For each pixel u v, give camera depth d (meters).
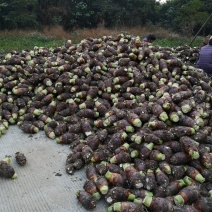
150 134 2.50
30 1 13.99
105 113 3.16
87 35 13.09
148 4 16.48
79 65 3.98
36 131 3.22
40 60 4.39
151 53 3.85
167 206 1.93
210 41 4.74
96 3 15.99
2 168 2.42
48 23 15.23
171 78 3.51
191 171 2.29
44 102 3.54
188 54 5.09
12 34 12.48
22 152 2.86
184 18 15.40
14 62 4.20
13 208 2.12
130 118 2.77
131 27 15.38
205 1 16.16
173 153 2.44
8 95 3.71
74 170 2.54
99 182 2.20
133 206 1.95
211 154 2.36
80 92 3.47
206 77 3.72
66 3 15.71
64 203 2.19
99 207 2.14
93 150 2.72
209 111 3.01
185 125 2.64
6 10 13.78
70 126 3.08
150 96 3.22
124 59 3.76
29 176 2.50
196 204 2.01
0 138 3.12
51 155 2.82
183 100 2.90
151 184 2.16
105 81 3.54
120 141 2.62
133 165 2.43
